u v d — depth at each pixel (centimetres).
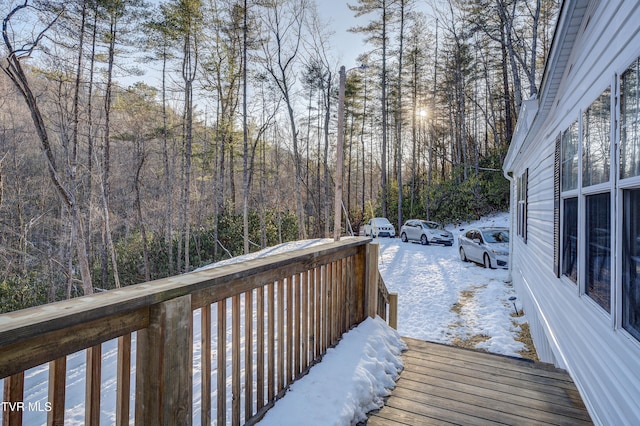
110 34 1327
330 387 230
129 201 1906
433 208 2031
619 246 192
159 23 1494
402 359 316
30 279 1345
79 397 298
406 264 1136
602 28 221
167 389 134
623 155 189
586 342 249
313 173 2811
